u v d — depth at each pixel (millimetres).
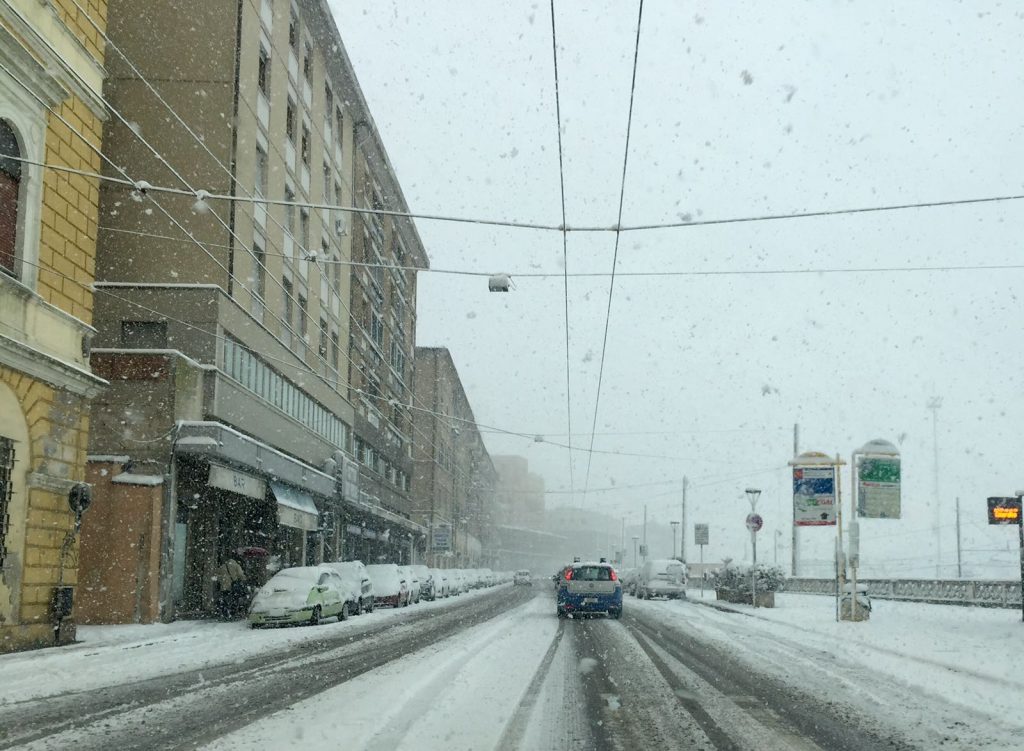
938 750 7023
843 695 9875
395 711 8359
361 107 41281
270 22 29031
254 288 27656
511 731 7555
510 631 18797
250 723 7793
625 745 7141
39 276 16297
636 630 19516
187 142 25125
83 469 17562
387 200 51969
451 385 83938
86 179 17859
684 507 65062
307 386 33750
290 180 31594
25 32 15367
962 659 13188
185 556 24750
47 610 16016
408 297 61281
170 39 25625
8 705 8891
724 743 7273
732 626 20906
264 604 20828
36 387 16031
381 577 32312
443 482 76938
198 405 23547
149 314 24219
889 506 21781
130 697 9375
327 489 36094
